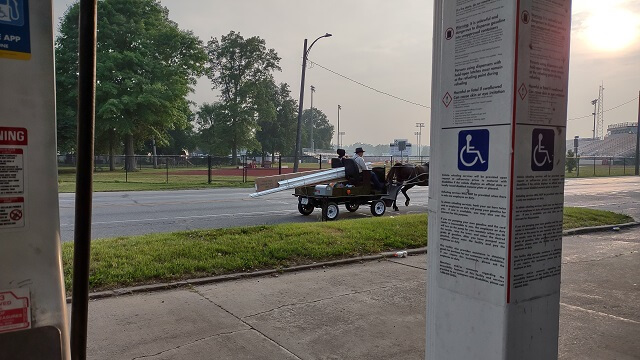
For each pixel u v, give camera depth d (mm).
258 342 4293
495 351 2393
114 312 4988
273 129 95500
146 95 42906
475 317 2496
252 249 7422
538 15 2342
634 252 8477
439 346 2701
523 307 2408
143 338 4336
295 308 5207
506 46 2301
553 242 2494
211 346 4188
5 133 1269
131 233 10492
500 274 2371
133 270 6172
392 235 8883
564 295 5816
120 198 18562
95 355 3965
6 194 1280
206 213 14109
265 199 18344
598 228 11016
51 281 1358
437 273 2719
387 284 6168
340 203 13242
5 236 1286
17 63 1280
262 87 71062
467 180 2516
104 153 51656
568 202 18531
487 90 2398
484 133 2420
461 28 2514
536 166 2393
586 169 55469
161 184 26875
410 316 4988
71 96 39469
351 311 5125
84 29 1467
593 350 4180
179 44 49312
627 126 123250
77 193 1498
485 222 2434
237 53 69938
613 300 5613
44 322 1344
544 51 2379
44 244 1346
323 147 150000
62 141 38531
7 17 1260
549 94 2418
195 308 5160
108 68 43062
